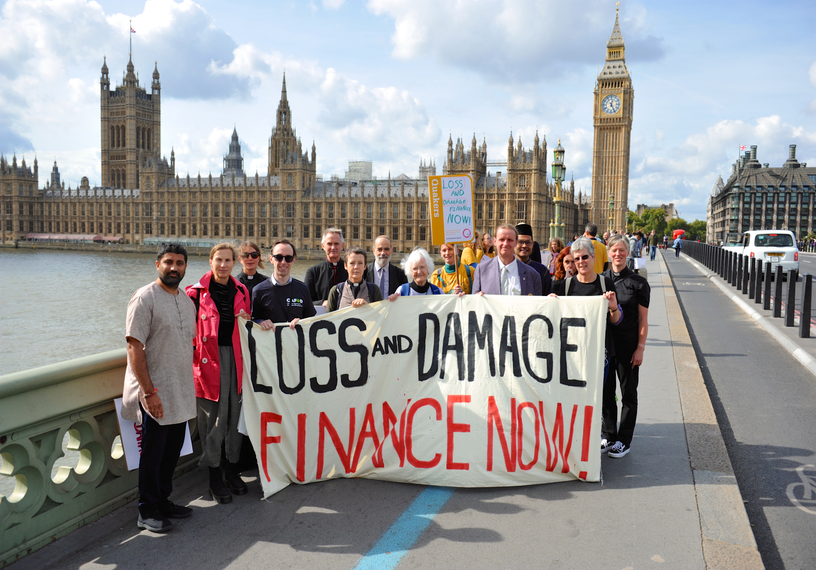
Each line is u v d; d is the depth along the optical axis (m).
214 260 6.29
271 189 170.50
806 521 5.86
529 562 4.79
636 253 30.36
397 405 6.75
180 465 6.91
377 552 4.99
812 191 198.62
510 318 6.77
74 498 5.54
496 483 6.35
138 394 5.52
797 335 14.68
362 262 7.54
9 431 4.88
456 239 9.13
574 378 6.59
